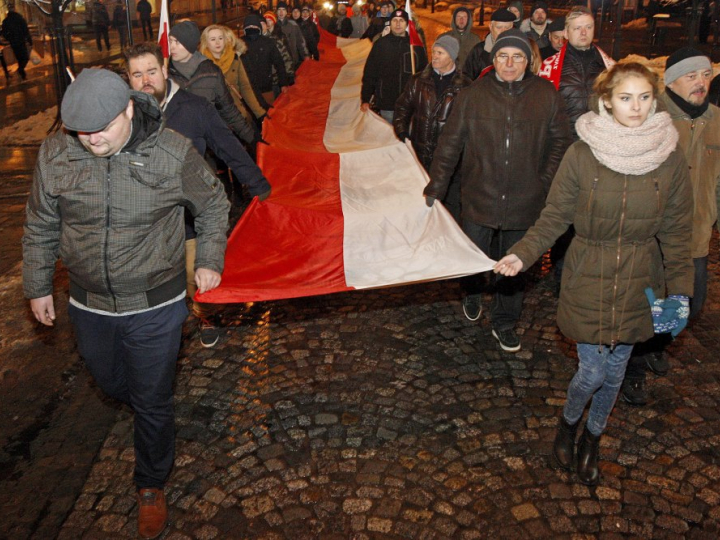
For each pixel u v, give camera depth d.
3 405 4.20
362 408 4.01
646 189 2.94
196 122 3.98
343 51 12.87
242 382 4.30
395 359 4.52
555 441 3.51
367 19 17.08
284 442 3.72
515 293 4.51
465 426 3.83
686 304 3.06
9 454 3.73
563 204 3.12
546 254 6.16
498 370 4.38
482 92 4.30
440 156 4.46
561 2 29.48
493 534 3.08
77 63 19.56
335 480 3.43
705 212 3.76
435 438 3.73
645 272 3.07
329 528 3.13
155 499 3.16
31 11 21.78
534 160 4.32
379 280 4.00
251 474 3.49
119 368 3.10
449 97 5.34
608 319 3.09
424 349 4.64
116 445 3.78
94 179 2.69
